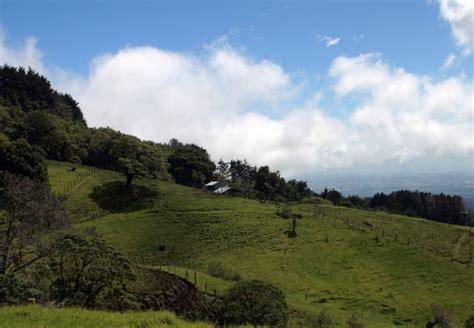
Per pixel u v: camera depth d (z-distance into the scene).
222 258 74.50
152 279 39.50
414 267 71.12
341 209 110.75
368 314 56.44
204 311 36.12
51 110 178.88
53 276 32.97
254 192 139.38
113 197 103.12
